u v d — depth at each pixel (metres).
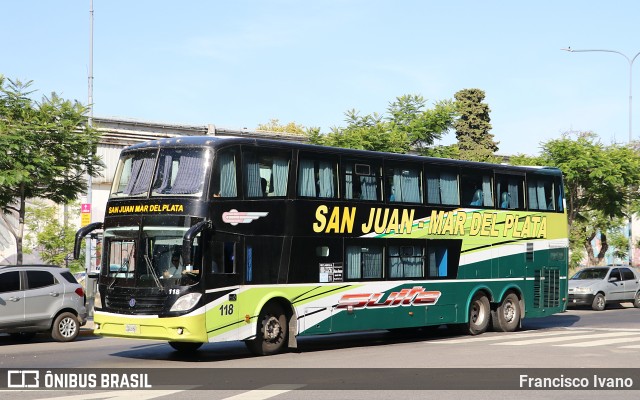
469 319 23.27
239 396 12.38
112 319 17.64
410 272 21.66
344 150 20.33
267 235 18.48
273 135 50.34
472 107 67.69
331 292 19.67
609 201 42.16
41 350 20.34
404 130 37.97
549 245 25.88
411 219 21.75
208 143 17.70
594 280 37.06
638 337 22.73
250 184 18.27
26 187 26.20
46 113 25.83
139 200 17.83
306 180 19.42
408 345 20.95
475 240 23.53
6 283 21.69
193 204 17.34
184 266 17.09
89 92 32.94
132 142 44.50
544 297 25.61
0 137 24.19
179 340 17.02
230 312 17.66
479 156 49.69
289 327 19.00
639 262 59.91
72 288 23.03
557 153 40.97
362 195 20.62
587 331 25.14
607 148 41.94
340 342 22.27
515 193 24.98
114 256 17.95
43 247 39.81
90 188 32.16
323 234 19.59
